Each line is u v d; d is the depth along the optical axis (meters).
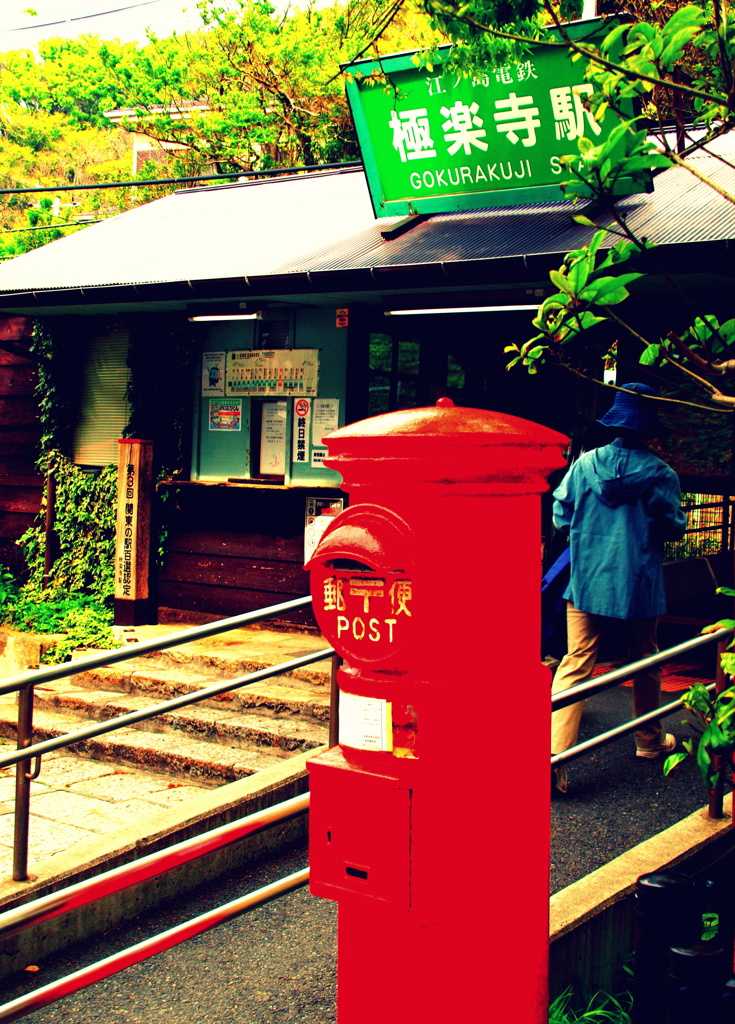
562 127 6.14
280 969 3.47
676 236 5.19
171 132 18.78
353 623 1.94
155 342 8.42
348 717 1.98
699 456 6.90
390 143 6.87
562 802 4.45
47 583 9.19
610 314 2.27
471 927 1.91
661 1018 2.32
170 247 8.45
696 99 2.52
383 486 1.91
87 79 25.47
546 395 7.56
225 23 16.98
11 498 9.86
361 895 1.92
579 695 3.23
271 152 18.52
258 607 7.88
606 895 3.29
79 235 9.99
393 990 1.91
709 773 2.35
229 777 5.21
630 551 4.51
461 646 1.91
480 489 1.92
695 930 2.39
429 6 2.54
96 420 9.04
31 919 2.44
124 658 3.47
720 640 3.62
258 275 6.54
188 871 4.12
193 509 8.18
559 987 3.07
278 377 7.82
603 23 3.23
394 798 1.88
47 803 4.96
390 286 6.13
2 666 7.68
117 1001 3.27
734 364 2.32
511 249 5.77
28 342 9.66
